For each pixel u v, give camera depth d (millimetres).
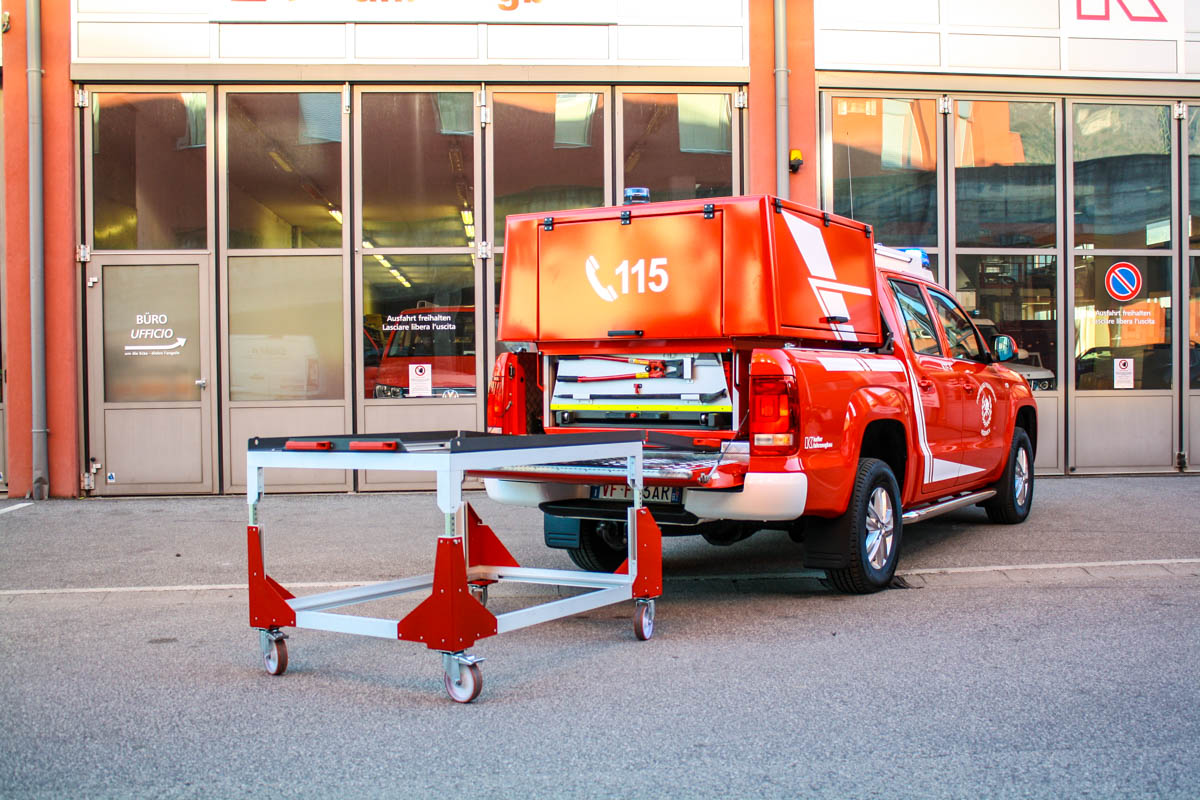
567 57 11477
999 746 3732
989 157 12156
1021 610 5859
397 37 11375
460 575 4328
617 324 6098
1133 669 4680
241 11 11289
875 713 4109
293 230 11367
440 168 11469
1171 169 12336
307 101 11438
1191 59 12336
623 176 11570
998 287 12203
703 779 3451
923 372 7043
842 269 6410
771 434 5543
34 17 11086
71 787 3451
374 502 10617
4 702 4395
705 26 11586
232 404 11289
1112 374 12281
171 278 11289
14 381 11172
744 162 11664
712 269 5816
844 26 11852
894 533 6477
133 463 11242
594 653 5078
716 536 6590
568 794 3340
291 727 4035
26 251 11188
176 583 6914
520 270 6438
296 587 6742
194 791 3402
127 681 4699
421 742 3844
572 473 5828
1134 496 10508
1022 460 8922
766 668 4762
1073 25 12203
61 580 7027
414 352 11414
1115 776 3449
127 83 11281
